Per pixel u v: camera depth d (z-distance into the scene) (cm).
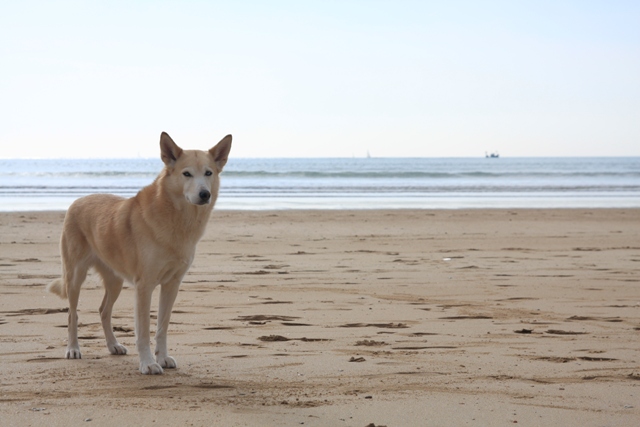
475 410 344
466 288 570
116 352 416
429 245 839
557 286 578
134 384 370
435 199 1680
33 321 469
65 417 335
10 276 600
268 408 345
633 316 487
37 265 650
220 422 332
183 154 396
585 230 1022
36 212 1196
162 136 394
